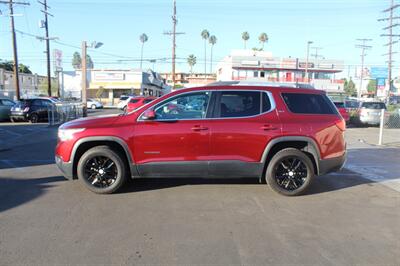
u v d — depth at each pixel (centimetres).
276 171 611
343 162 640
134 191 628
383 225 488
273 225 482
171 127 593
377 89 5803
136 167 597
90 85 5650
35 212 520
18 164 863
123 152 612
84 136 593
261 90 618
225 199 591
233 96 612
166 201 576
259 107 611
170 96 607
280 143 618
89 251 398
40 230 454
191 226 473
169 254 393
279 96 619
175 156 596
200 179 711
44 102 2214
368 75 7194
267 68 7575
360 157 1028
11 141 1301
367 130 1909
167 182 687
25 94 4906
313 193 638
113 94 5703
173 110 606
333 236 449
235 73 7606
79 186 657
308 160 611
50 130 1694
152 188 647
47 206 546
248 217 510
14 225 470
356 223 495
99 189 606
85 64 2319
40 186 657
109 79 5638
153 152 595
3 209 532
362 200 602
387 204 582
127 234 445
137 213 520
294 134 602
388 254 401
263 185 677
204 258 385
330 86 7681
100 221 487
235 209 543
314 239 439
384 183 718
